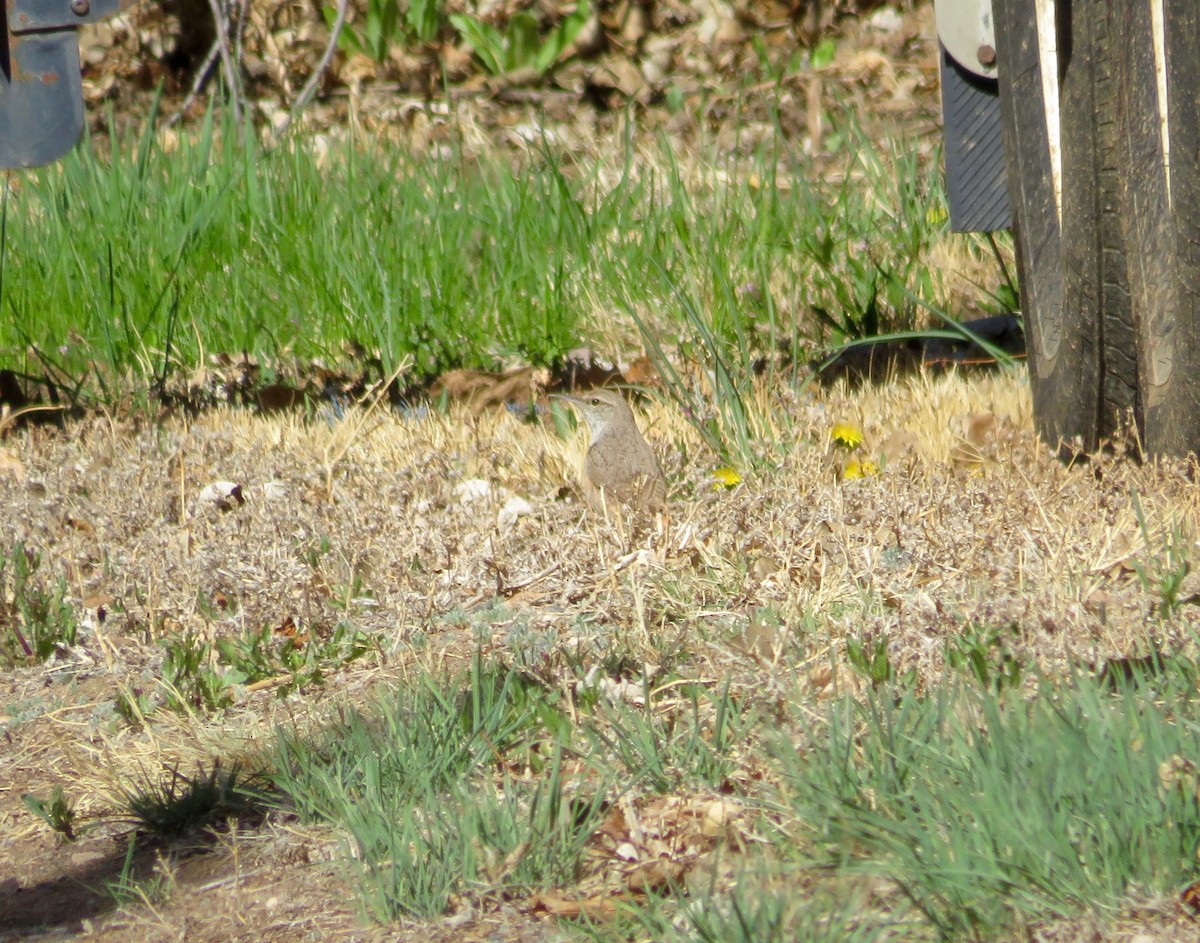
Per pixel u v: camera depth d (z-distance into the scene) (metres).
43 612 8.92
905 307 14.95
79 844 6.61
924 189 17.92
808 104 25.23
